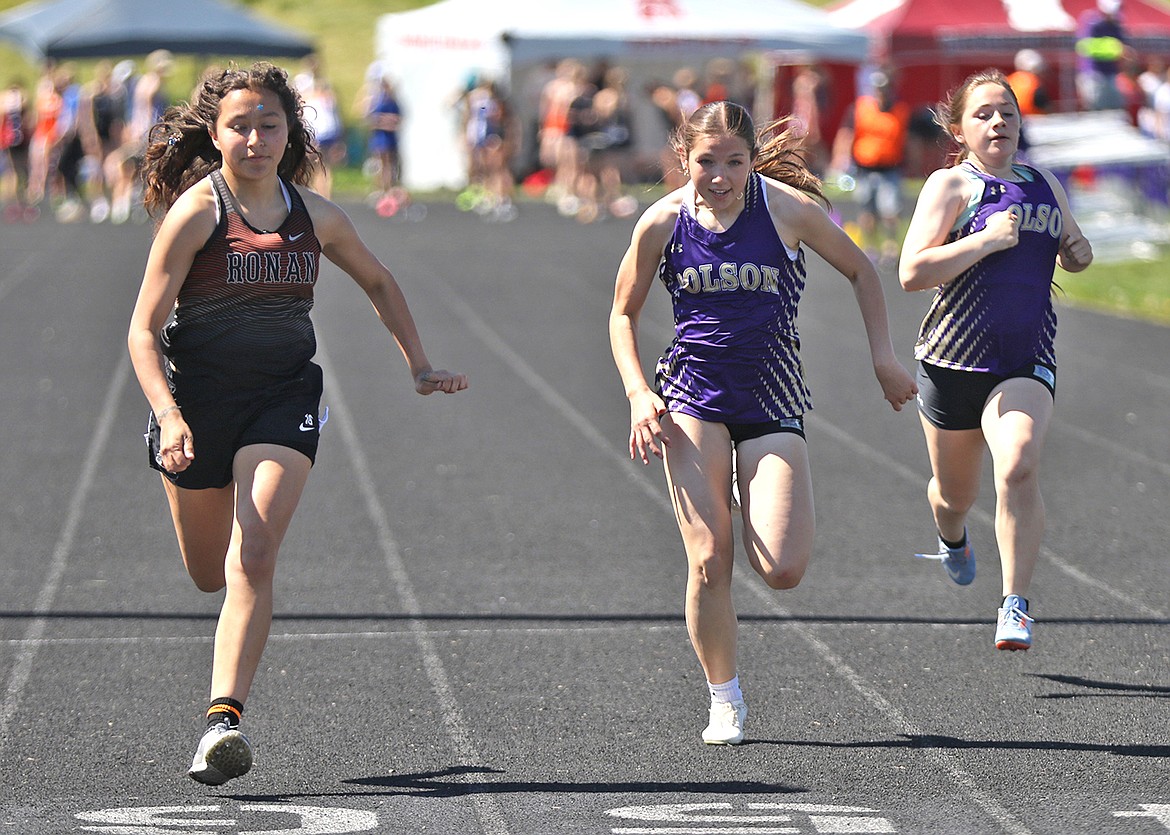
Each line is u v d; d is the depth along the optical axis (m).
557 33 83.56
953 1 87.50
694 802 13.30
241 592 13.39
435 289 50.84
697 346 14.48
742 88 94.94
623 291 14.80
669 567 21.52
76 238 65.62
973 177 16.67
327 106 83.00
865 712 15.80
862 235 57.94
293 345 14.23
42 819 12.88
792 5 86.75
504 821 12.86
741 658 17.64
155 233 14.78
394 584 20.61
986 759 14.39
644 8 84.19
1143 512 24.64
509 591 20.30
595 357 38.91
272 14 144.50
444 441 29.67
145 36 89.12
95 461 27.77
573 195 81.00
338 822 12.80
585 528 23.56
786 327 14.51
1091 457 28.66
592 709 15.91
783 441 14.50
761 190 14.35
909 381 14.50
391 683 16.73
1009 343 16.61
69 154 76.19
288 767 14.23
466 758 14.48
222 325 13.90
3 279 52.06
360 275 14.70
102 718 15.61
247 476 13.69
